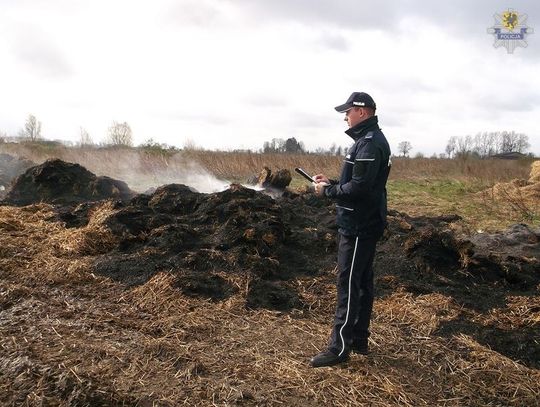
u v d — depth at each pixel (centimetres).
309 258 579
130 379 320
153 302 448
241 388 322
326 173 2169
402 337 415
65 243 576
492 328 441
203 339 391
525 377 364
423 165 2602
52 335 369
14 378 298
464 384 352
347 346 354
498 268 557
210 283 485
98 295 463
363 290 374
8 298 437
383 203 358
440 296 489
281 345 389
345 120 372
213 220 624
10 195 852
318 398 320
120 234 589
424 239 562
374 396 328
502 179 1988
